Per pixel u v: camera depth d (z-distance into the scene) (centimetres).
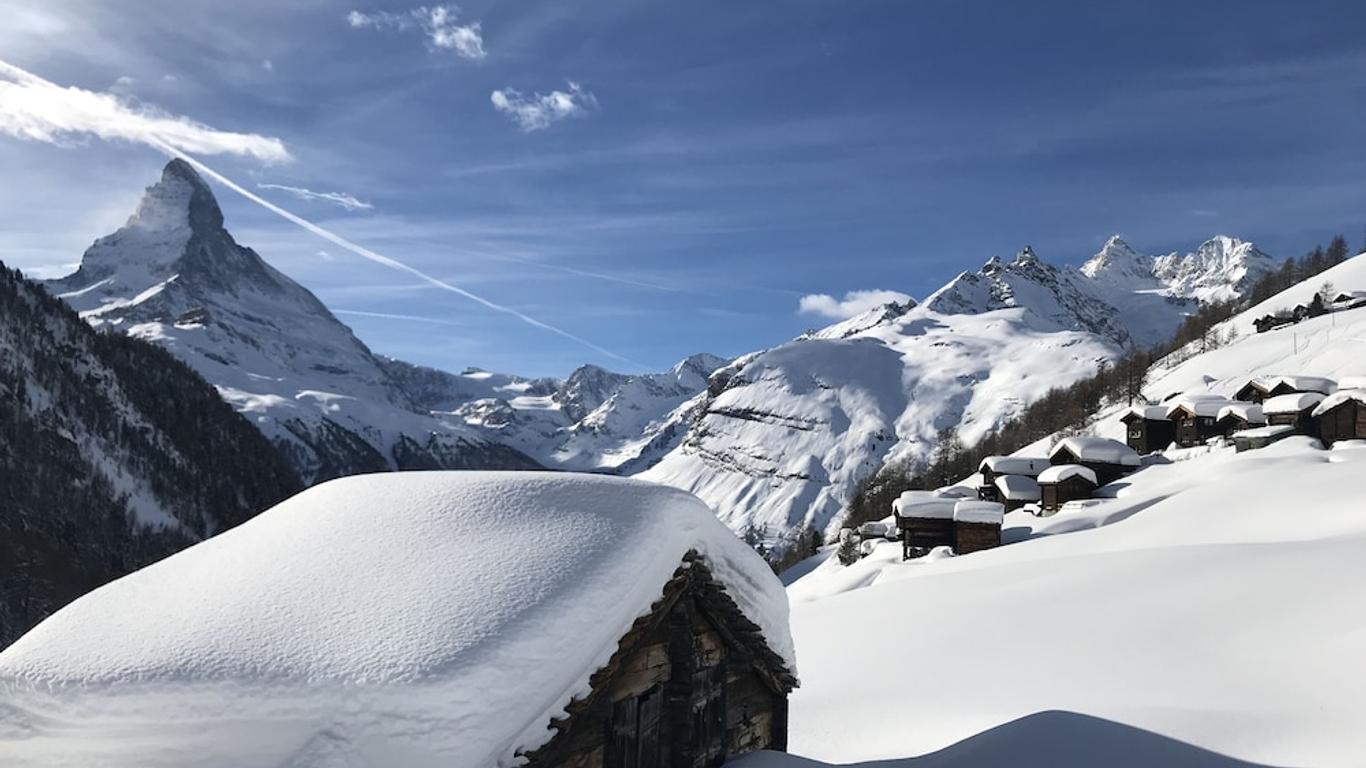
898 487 15962
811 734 1916
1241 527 4444
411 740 706
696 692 1123
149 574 908
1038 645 2391
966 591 3625
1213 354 13675
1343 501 4328
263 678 722
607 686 951
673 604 1063
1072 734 1450
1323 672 1723
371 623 786
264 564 891
